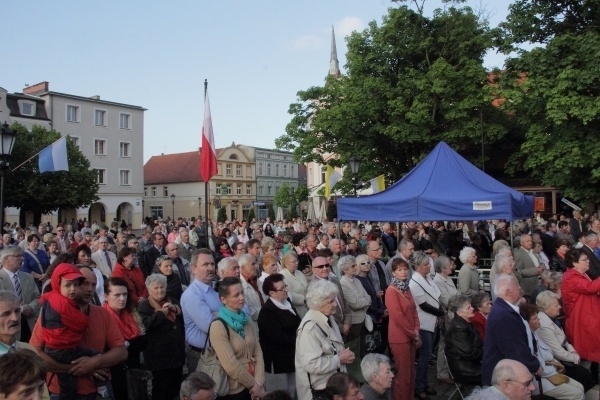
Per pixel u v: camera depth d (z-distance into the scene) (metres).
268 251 8.58
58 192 36.09
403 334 5.41
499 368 3.84
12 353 2.61
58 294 3.71
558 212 26.55
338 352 4.46
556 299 5.87
